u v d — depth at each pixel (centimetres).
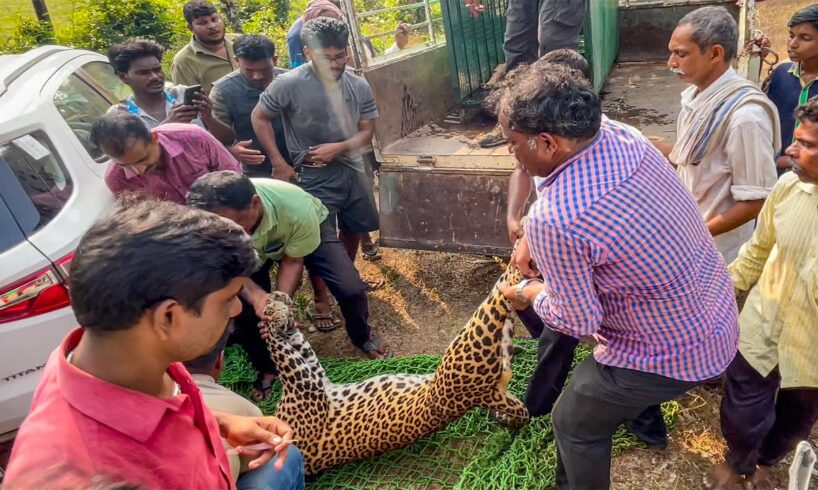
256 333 295
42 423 103
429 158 352
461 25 412
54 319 231
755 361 207
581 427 196
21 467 98
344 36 313
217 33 417
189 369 188
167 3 802
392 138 379
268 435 158
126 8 752
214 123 346
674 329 169
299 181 349
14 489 91
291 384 252
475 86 447
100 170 295
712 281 174
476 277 405
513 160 331
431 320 370
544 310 178
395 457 266
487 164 339
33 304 226
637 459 253
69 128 291
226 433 161
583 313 165
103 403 103
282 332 248
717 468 238
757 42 337
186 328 103
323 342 363
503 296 227
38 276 227
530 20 401
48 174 257
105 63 409
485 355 232
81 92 344
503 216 344
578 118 152
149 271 96
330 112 332
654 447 256
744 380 213
